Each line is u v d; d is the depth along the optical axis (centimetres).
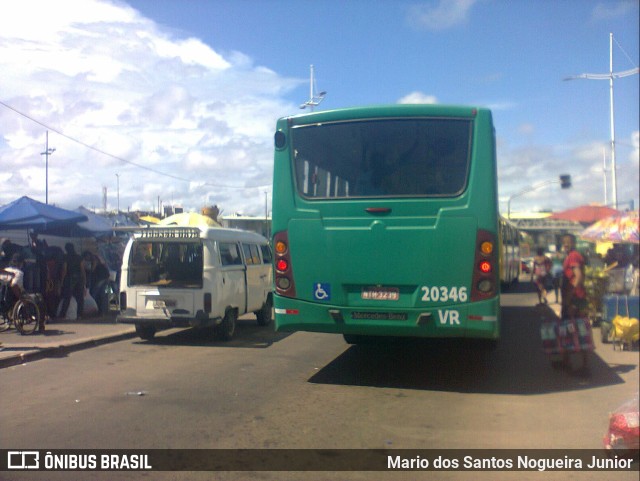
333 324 757
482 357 990
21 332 1145
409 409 678
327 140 773
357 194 754
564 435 591
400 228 734
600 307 1102
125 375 842
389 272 736
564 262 942
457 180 729
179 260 1127
